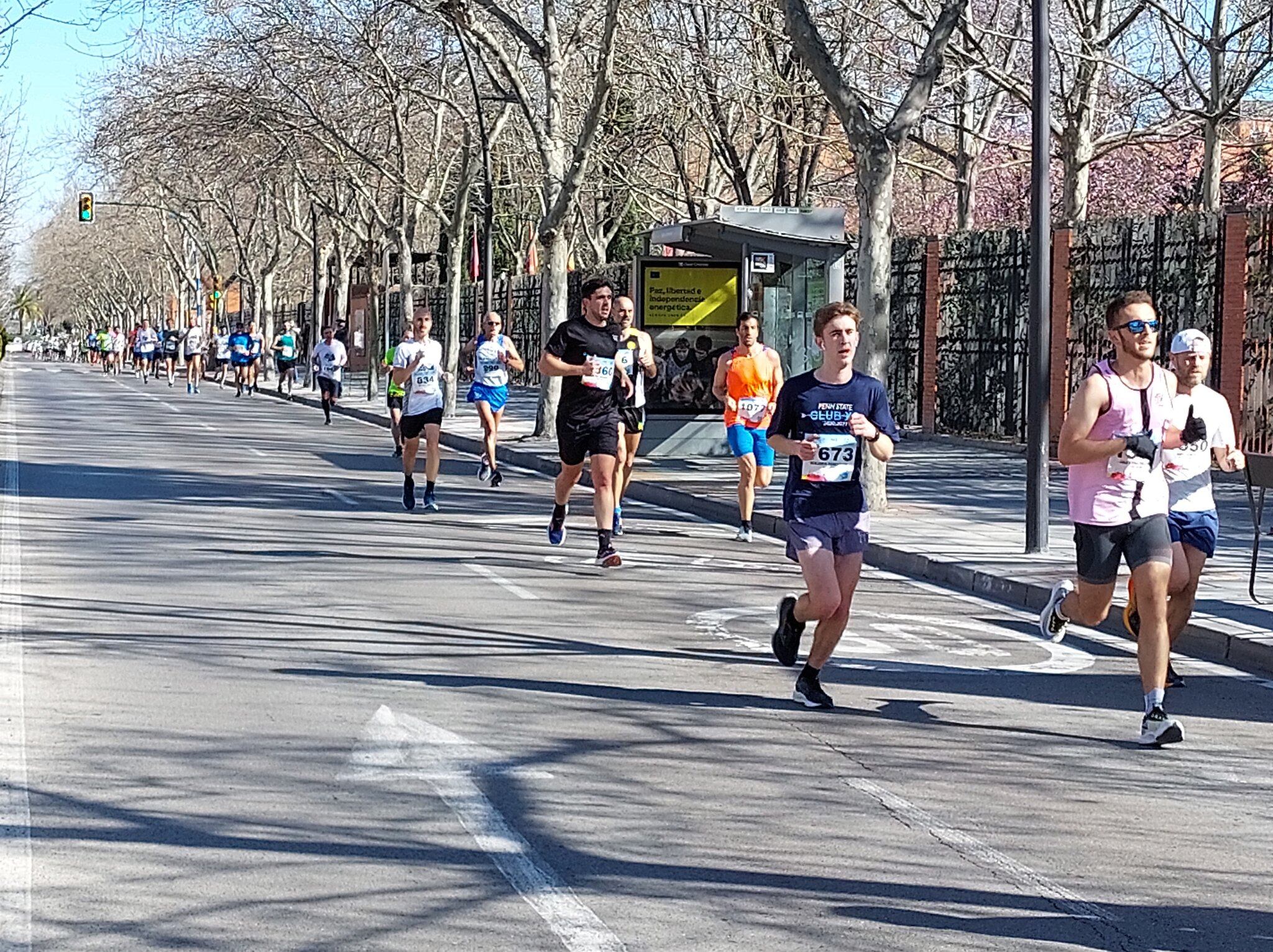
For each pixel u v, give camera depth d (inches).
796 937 206.7
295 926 206.4
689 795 273.7
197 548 575.5
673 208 1605.6
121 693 338.3
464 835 247.4
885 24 1198.3
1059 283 1018.1
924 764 301.7
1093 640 443.8
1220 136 1077.8
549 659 390.6
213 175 1844.2
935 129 1670.8
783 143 1305.4
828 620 343.9
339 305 2218.3
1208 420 370.0
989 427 1134.4
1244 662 415.5
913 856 243.6
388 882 224.4
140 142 1834.4
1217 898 228.7
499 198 2210.9
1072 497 335.9
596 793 273.1
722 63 1230.3
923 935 209.2
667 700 348.5
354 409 1624.0
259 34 1505.9
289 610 448.8
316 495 786.8
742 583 532.7
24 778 271.9
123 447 1073.5
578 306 1865.2
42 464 920.9
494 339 863.7
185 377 2886.3
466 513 724.0
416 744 302.7
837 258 943.0
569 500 803.4
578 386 556.4
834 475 341.4
